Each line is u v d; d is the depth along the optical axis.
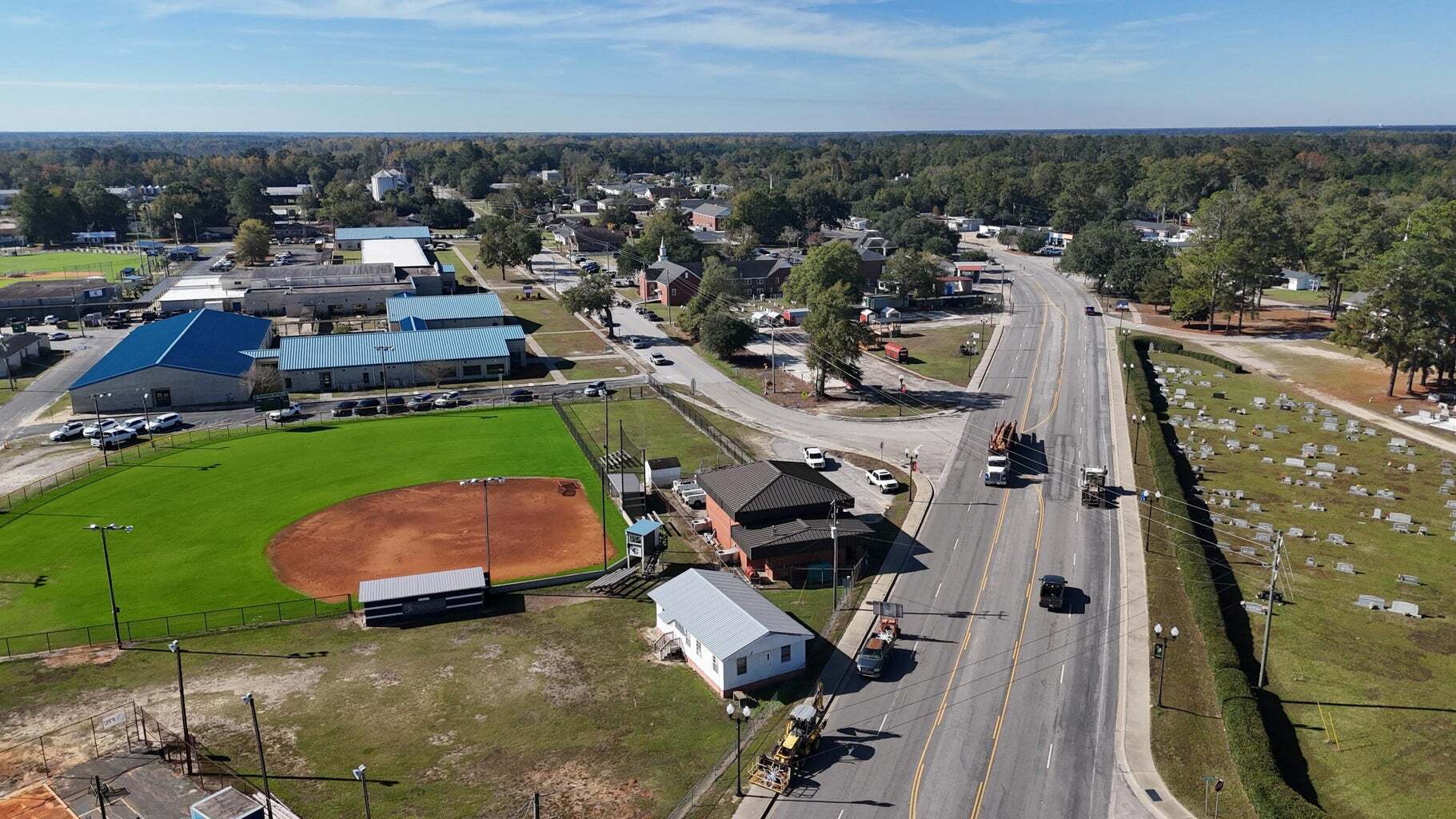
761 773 48.06
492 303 164.12
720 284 169.75
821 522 74.81
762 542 70.75
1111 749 50.81
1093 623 64.31
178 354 120.88
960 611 66.12
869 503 86.12
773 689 56.59
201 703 54.50
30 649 60.34
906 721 53.34
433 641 62.16
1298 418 112.94
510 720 53.19
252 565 72.75
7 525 79.88
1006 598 68.00
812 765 49.38
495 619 65.25
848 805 46.22
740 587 63.75
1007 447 94.19
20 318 171.25
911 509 84.56
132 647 60.78
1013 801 46.62
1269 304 185.12
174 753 49.81
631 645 62.03
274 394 121.25
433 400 119.19
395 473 93.81
